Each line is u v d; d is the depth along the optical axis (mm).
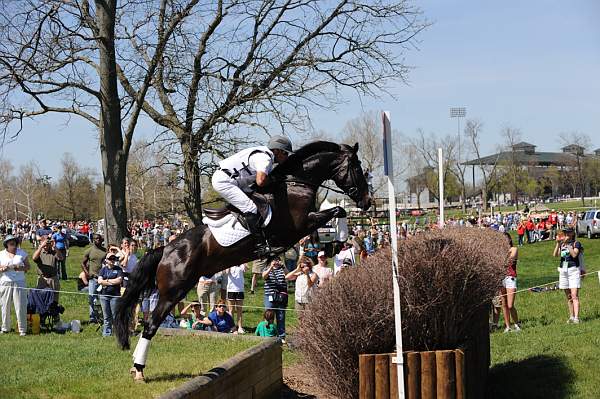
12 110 17234
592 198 88062
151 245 39750
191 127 20484
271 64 20062
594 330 12148
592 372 9844
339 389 8117
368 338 7641
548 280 22297
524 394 9297
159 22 18547
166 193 32594
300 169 7211
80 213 78812
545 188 100938
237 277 13375
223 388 7234
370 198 7535
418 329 7684
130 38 18891
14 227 53531
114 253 12148
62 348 9492
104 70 17688
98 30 17578
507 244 11641
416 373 6875
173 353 8977
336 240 7945
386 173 6906
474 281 7832
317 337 7992
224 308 12180
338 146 7434
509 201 99438
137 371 7082
